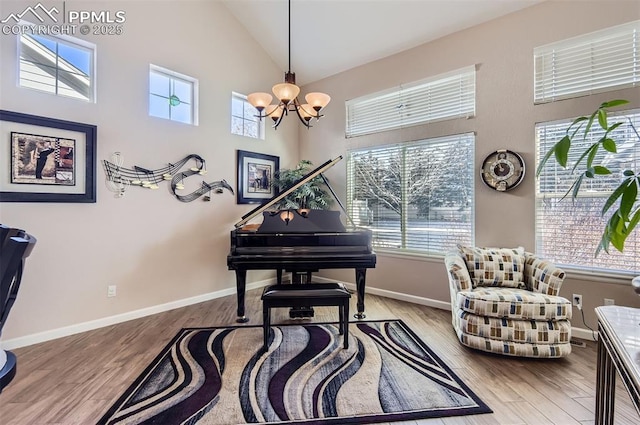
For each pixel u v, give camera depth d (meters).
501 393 2.06
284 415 1.85
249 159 4.66
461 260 3.02
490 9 3.36
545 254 3.16
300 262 3.19
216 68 4.24
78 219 3.04
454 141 3.75
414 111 4.08
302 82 5.30
